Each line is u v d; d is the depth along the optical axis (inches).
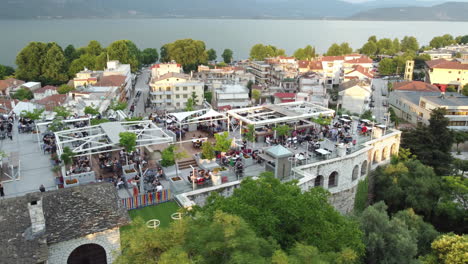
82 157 1859.0
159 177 1637.6
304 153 1947.6
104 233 931.3
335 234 996.6
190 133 2329.0
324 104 4293.8
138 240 755.4
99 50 7076.8
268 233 940.0
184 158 1822.1
